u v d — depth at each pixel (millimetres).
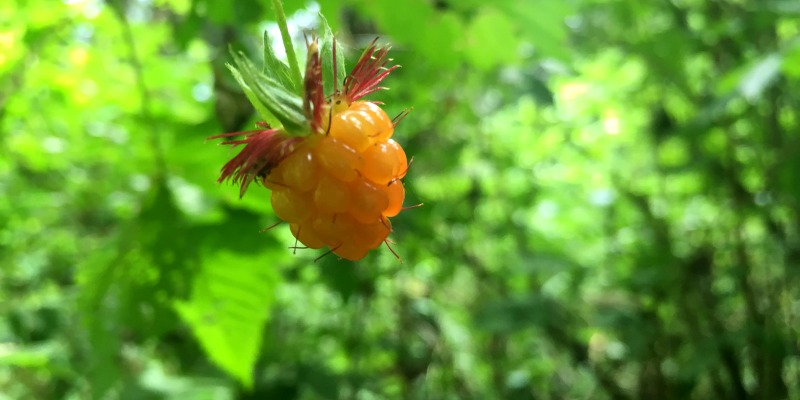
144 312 155
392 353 267
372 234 78
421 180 282
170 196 159
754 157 275
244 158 82
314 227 78
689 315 281
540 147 334
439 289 297
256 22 150
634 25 281
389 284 272
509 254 300
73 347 212
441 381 275
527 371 291
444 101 253
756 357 272
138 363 215
